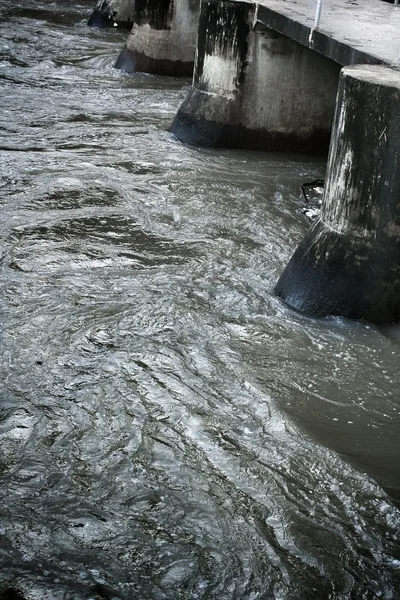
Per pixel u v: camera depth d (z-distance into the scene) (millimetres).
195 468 5059
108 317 6711
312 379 6062
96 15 20703
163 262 7840
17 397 5641
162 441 5281
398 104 6281
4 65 15945
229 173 10703
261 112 11742
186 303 7016
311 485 4984
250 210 9352
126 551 4402
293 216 9266
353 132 6539
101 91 14531
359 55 7738
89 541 4453
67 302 6926
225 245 8320
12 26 20078
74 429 5348
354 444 5391
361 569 4379
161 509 4711
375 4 11859
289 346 6473
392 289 6840
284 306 7105
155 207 9258
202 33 11641
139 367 6043
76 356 6141
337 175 6785
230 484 4945
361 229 6758
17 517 4586
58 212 8938
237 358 6258
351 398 5879
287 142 11938
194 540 4504
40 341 6316
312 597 4195
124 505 4727
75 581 4191
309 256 7070
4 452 5105
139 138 11914
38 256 7805
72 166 10453
